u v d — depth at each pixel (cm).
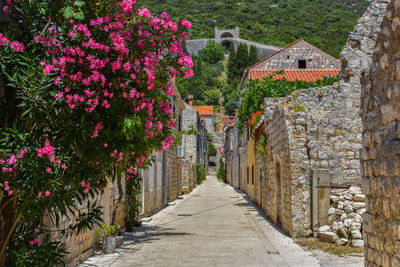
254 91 2033
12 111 457
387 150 487
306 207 1162
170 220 1752
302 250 1019
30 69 420
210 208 2258
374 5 1322
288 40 12456
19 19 503
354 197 1113
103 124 469
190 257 962
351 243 1023
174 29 507
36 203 444
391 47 479
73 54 451
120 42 464
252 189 2569
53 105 439
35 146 434
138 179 1475
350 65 1285
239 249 1057
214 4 15425
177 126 2914
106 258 959
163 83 525
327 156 1229
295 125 1213
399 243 457
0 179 408
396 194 463
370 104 551
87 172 474
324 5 13438
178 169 3216
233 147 4678
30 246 484
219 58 13388
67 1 457
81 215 517
